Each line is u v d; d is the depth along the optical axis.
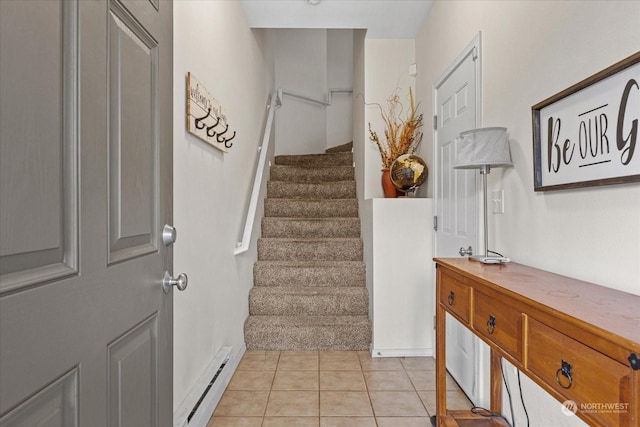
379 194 3.54
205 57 2.08
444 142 2.74
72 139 0.71
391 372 2.70
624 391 0.72
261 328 3.10
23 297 0.59
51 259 0.66
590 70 1.29
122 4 0.88
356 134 4.29
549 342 0.97
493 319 1.29
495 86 1.96
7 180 0.56
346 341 3.09
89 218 0.75
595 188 1.26
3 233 0.55
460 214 2.42
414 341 2.99
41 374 0.62
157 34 1.08
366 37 3.50
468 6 2.30
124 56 0.90
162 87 1.12
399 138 3.42
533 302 1.01
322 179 4.75
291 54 5.54
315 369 2.74
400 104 3.52
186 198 1.79
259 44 3.86
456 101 2.50
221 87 2.40
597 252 1.25
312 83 5.61
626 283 1.14
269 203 4.28
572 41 1.38
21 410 0.58
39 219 0.62
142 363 0.98
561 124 1.42
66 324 0.68
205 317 2.09
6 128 0.56
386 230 2.99
